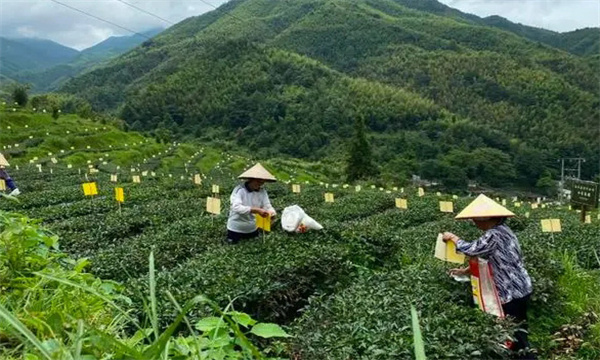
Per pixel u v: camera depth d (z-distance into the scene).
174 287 7.57
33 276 4.87
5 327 3.37
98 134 79.94
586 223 18.09
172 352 3.46
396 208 25.25
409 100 140.25
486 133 117.94
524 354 7.08
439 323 6.33
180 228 13.86
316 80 158.62
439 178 93.94
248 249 10.48
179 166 69.94
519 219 21.22
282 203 24.11
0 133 69.94
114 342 2.85
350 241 11.97
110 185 29.81
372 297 7.59
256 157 105.38
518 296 7.18
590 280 10.53
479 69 174.50
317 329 6.32
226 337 3.82
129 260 10.00
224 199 23.39
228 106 143.75
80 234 13.23
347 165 63.19
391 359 5.36
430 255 12.77
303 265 9.39
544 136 126.44
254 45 178.50
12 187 17.27
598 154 111.31
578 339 8.18
